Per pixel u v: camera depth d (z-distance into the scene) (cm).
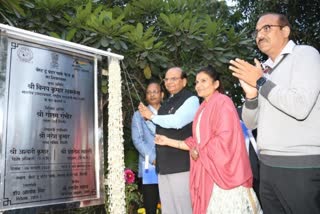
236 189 270
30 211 228
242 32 488
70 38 394
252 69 217
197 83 309
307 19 652
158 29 481
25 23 402
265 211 233
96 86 279
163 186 328
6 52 231
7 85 229
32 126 237
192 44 448
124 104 474
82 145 262
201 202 282
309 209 204
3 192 218
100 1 548
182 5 507
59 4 404
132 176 408
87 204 259
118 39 407
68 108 259
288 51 225
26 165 230
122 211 280
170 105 342
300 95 196
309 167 204
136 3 468
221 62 461
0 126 221
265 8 642
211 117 288
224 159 271
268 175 221
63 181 247
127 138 491
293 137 210
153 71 444
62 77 259
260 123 231
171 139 314
